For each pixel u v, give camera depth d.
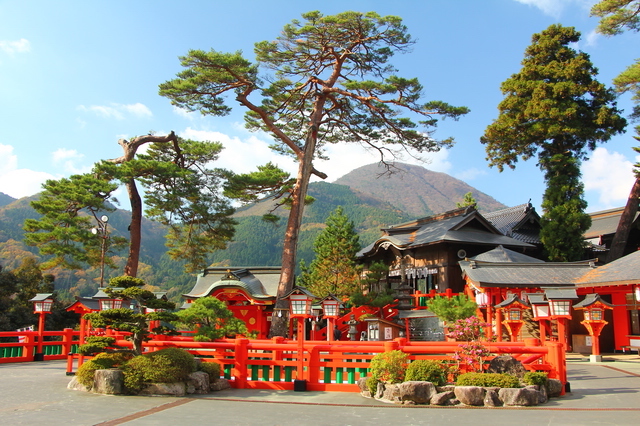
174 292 65.19
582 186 28.19
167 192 26.50
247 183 25.69
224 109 23.88
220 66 21.66
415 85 22.58
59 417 9.05
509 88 30.84
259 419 9.09
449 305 17.20
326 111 27.06
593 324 18.16
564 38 30.52
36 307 20.36
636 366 16.45
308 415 9.46
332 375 13.15
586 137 28.69
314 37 23.91
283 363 12.59
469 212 29.73
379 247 31.86
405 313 21.50
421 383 10.62
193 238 29.39
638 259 19.89
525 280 20.55
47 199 24.98
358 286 30.80
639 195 27.69
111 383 11.40
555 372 11.55
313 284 32.97
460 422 8.84
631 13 23.52
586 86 28.38
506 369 11.27
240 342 12.76
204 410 9.82
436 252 28.48
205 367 12.33
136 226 27.75
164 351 11.80
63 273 62.41
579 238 27.58
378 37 24.12
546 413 9.55
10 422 8.65
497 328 18.86
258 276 24.94
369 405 10.44
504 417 9.22
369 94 24.28
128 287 12.48
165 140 28.19
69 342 21.44
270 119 27.06
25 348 19.92
